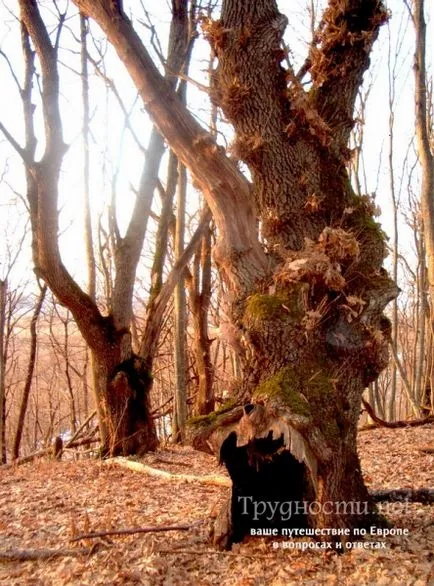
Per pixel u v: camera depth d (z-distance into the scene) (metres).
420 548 4.28
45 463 9.82
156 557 4.43
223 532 4.58
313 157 4.66
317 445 4.06
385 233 4.73
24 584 4.29
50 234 9.00
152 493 6.96
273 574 4.05
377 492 5.43
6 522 5.89
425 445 9.69
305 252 4.29
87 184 11.75
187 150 4.36
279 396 4.00
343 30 4.63
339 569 4.02
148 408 10.70
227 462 4.52
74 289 9.80
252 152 4.62
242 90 4.59
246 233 4.46
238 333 4.43
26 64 9.68
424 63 9.93
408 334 25.80
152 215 12.45
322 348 4.32
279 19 4.69
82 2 4.39
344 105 4.77
